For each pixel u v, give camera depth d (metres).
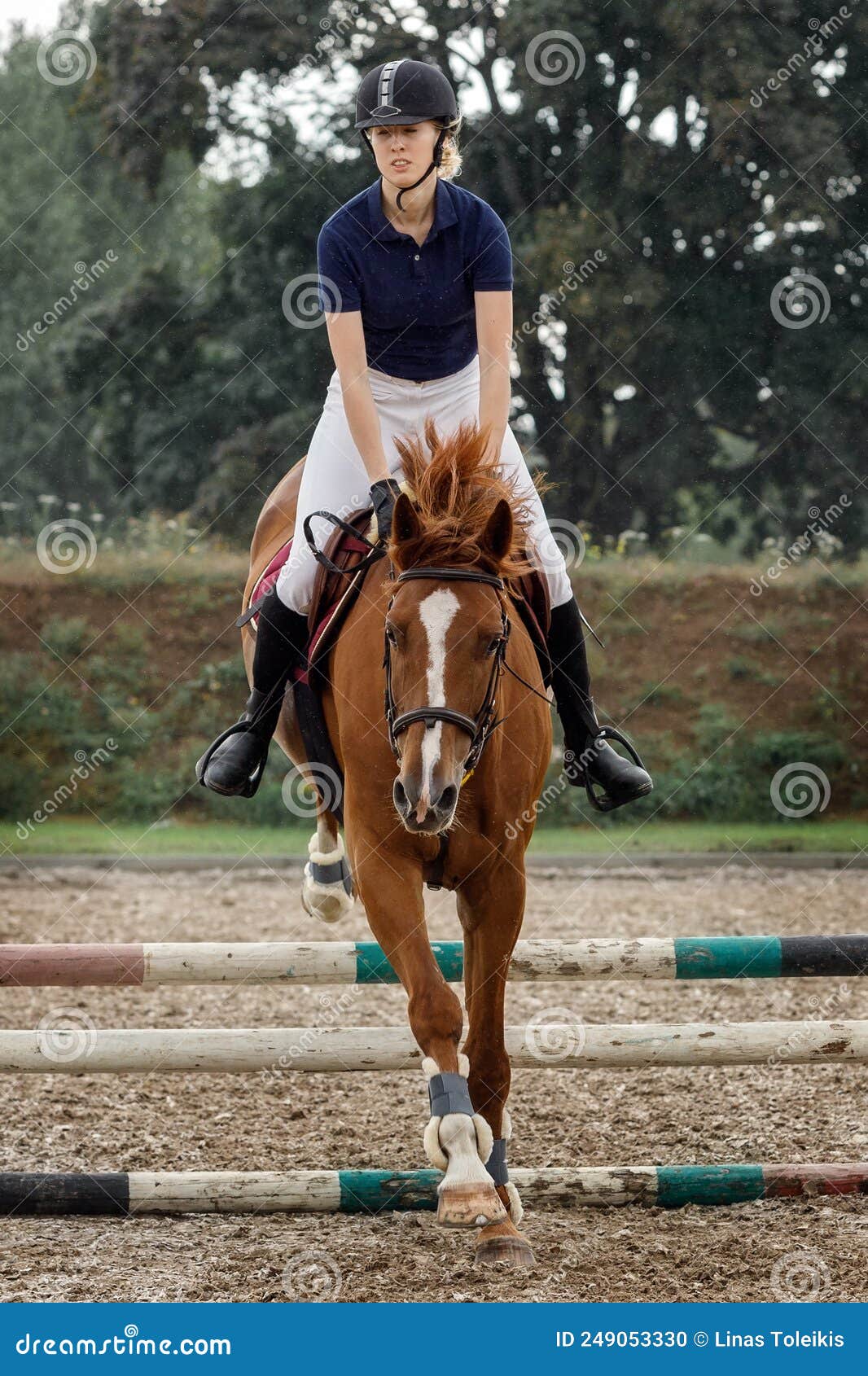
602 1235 4.53
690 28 19.31
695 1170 4.84
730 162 19.66
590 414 21.58
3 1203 4.62
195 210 28.14
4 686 19.14
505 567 4.09
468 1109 3.92
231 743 5.04
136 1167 5.39
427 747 3.78
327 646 4.59
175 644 20.11
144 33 20.31
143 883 14.38
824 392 21.05
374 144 4.66
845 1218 4.67
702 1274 4.14
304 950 5.11
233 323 21.91
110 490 28.23
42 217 30.17
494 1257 4.21
